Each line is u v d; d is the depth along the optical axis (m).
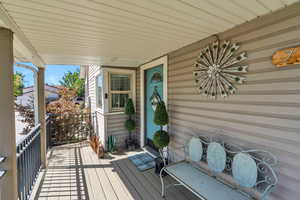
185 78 2.54
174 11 1.40
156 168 2.85
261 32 1.54
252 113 1.64
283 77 1.39
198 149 2.20
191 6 1.31
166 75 2.97
